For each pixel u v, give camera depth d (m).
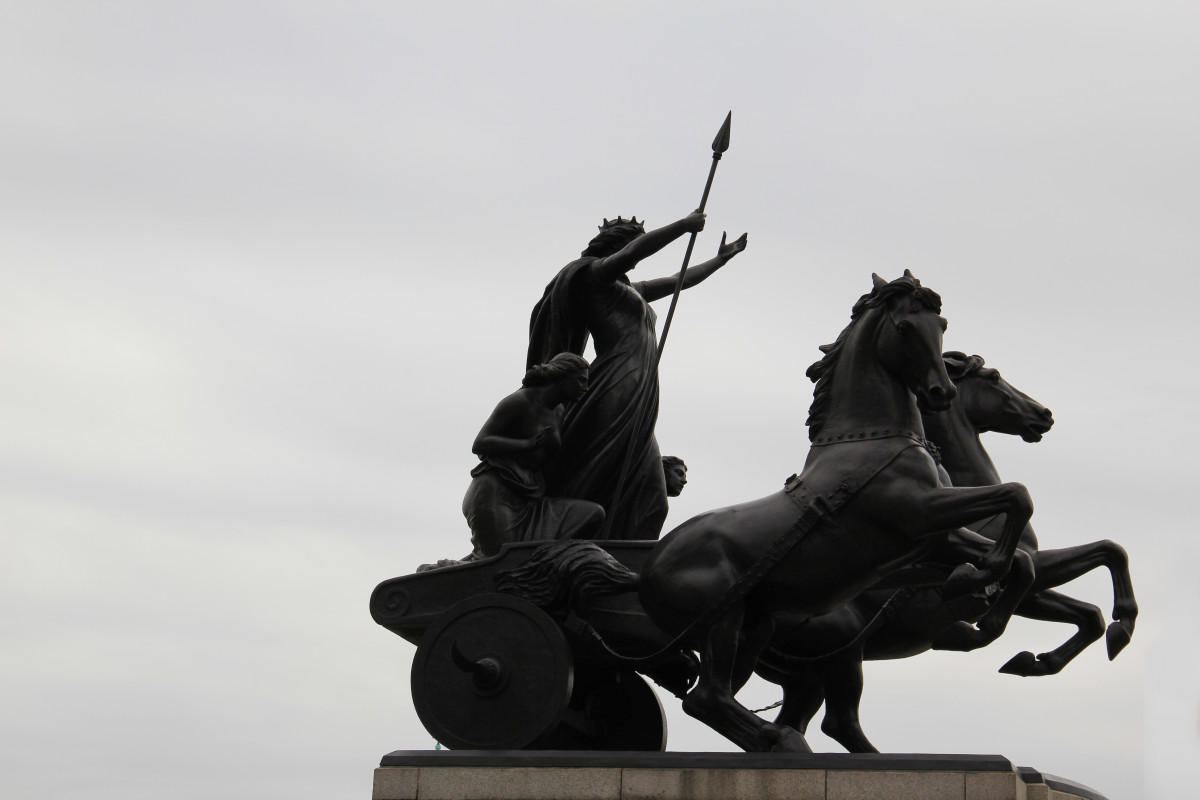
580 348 25.20
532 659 21.19
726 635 20.39
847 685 22.56
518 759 20.00
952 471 23.80
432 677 21.44
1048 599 22.86
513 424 23.92
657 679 22.78
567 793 19.70
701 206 24.66
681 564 20.64
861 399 20.70
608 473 24.31
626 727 23.02
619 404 24.42
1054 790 20.41
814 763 19.19
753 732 20.06
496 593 21.64
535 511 23.78
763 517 20.50
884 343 20.64
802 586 20.30
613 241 25.38
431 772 20.09
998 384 24.44
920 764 18.92
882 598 22.86
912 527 19.92
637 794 19.55
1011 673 22.81
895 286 20.70
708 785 19.39
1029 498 19.64
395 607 22.34
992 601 22.67
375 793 20.11
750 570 20.30
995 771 18.75
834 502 20.20
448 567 22.25
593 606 21.83
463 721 21.20
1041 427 24.31
